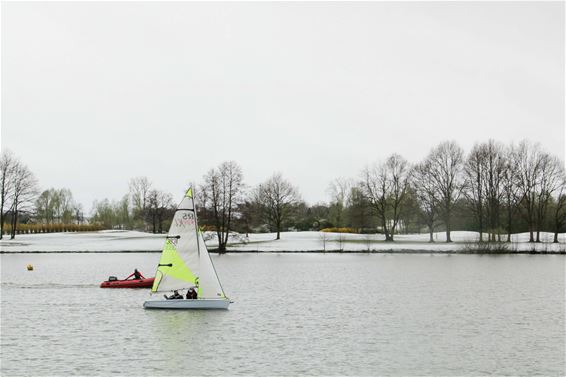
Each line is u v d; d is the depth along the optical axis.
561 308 48.22
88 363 31.17
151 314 44.25
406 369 30.22
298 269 84.38
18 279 71.12
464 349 34.19
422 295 55.97
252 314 44.69
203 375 29.09
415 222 157.12
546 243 111.25
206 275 45.09
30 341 35.97
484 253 110.50
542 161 119.12
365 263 95.12
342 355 32.75
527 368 30.42
